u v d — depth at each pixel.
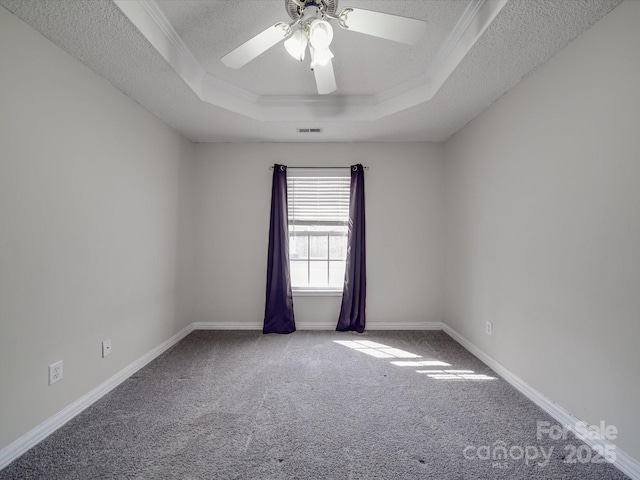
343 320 3.34
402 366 2.48
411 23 1.33
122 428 1.67
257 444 1.54
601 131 1.48
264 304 3.43
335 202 3.49
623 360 1.38
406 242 3.45
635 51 1.32
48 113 1.63
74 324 1.80
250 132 3.12
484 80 2.09
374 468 1.38
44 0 1.37
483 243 2.58
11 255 1.44
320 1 1.43
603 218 1.47
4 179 1.41
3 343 1.41
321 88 1.96
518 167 2.12
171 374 2.33
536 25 1.53
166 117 2.71
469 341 2.84
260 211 3.44
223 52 2.08
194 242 3.43
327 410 1.85
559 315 1.75
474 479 1.33
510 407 1.88
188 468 1.38
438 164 3.45
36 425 1.56
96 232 1.98
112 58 1.82
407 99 2.54
